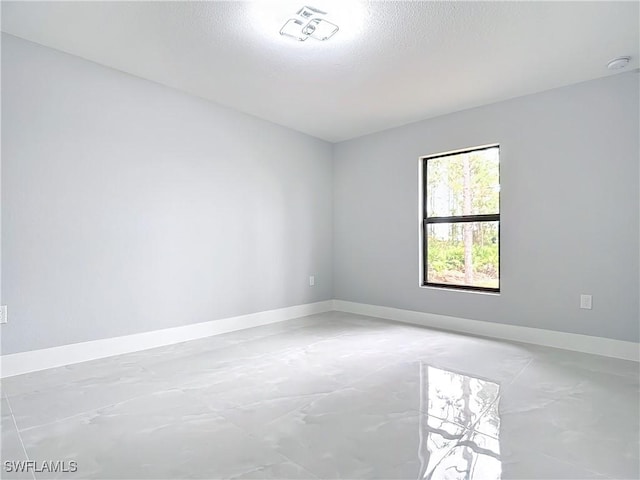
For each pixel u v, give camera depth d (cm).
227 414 209
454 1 219
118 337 320
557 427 195
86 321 302
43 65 278
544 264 349
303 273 489
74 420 202
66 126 290
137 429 193
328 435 187
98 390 242
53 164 284
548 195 346
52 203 284
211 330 388
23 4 226
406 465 162
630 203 306
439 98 371
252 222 429
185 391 241
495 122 379
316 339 368
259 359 306
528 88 345
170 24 247
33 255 275
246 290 423
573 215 333
